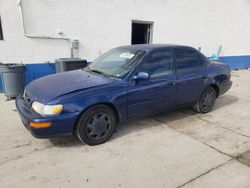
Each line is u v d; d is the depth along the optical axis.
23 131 3.84
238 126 4.34
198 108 4.80
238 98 6.45
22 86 5.68
